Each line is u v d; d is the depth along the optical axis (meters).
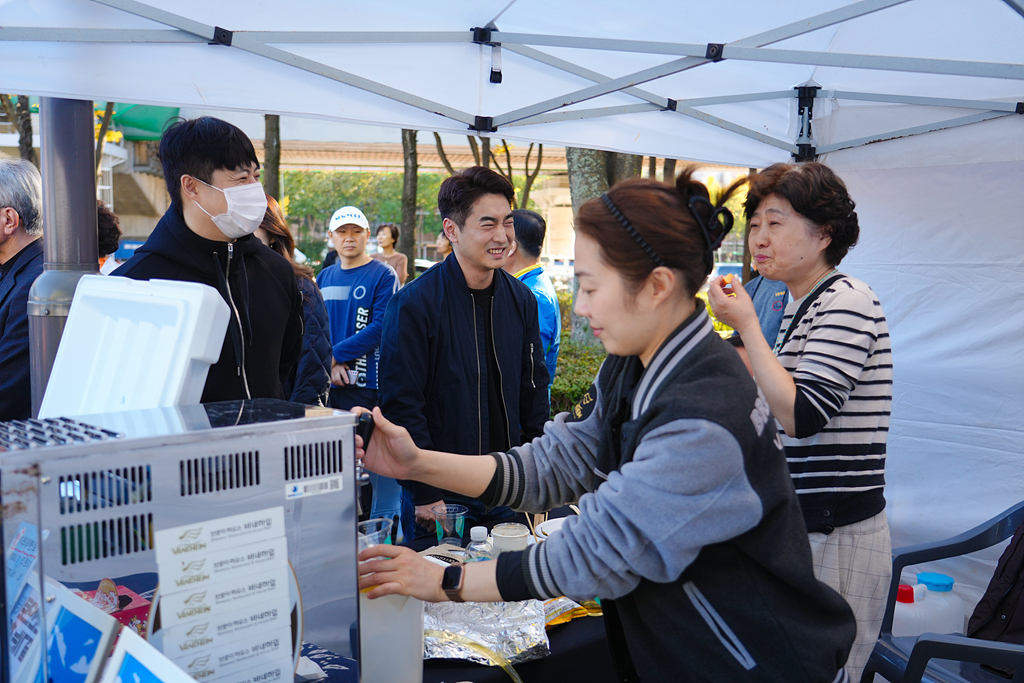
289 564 0.83
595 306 0.95
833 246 1.64
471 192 2.11
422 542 1.72
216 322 0.95
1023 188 2.65
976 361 2.79
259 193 1.58
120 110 8.24
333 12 1.94
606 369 1.18
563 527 0.98
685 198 0.96
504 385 2.29
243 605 0.79
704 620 0.96
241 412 0.87
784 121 2.97
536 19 2.21
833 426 1.56
